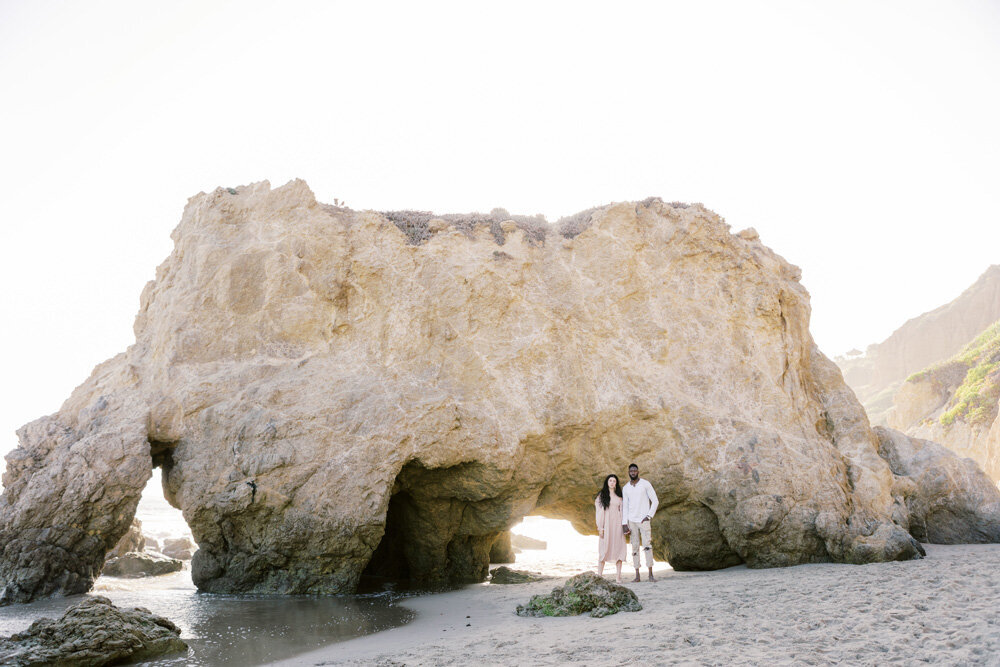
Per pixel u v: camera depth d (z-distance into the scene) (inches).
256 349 607.5
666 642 292.8
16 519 511.8
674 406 621.0
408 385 598.9
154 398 578.2
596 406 631.8
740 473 581.0
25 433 577.0
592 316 665.6
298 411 563.5
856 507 576.4
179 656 339.6
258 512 538.3
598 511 510.3
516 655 300.0
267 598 520.4
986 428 2005.4
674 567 624.4
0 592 494.6
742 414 619.8
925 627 278.8
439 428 569.3
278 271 627.8
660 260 689.6
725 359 648.4
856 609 322.0
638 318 665.6
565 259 697.6
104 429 557.9
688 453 604.4
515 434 598.5
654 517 624.7
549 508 663.1
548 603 412.2
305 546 538.6
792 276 750.5
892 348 4188.0
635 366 645.3
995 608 298.5
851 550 530.3
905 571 427.2
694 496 598.5
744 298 677.9
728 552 605.9
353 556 545.0
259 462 540.1
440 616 439.2
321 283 630.5
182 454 558.6
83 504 524.7
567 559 854.5
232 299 617.3
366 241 658.2
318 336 619.5
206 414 565.6
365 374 601.6
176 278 653.3
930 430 2249.0
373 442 554.3
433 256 660.7
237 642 369.4
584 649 295.9
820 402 672.4
